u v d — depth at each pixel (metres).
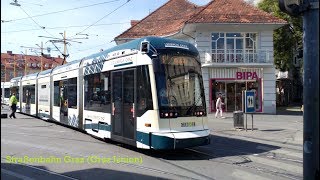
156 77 10.85
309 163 4.49
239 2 33.41
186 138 10.74
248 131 18.05
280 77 50.16
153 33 37.62
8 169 9.22
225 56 31.75
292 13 4.84
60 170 9.10
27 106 29.09
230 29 31.78
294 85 58.09
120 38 37.44
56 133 16.72
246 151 12.30
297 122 23.62
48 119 22.83
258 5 39.66
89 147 12.55
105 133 13.45
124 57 12.26
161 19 39.28
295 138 15.63
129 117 11.78
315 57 4.53
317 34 4.54
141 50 11.30
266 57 31.97
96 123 14.40
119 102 12.45
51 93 22.30
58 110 20.52
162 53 11.09
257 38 32.16
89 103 15.37
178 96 11.09
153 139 10.63
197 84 11.60
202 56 31.61
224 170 9.30
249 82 32.25
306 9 4.62
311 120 4.50
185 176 8.55
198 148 12.80
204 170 9.26
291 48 37.97
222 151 12.23
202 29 31.62
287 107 44.59
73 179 8.23
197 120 11.29
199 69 11.77
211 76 31.88
